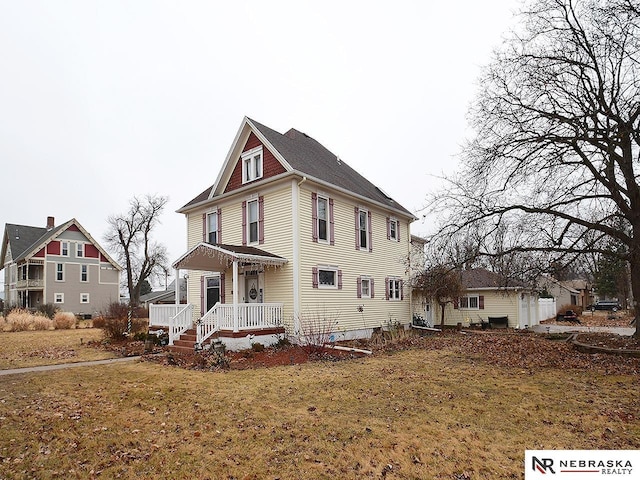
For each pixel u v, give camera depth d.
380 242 22.11
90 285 46.34
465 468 4.90
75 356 14.40
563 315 35.09
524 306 28.83
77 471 4.92
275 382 9.45
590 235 12.86
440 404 7.54
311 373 10.53
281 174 16.75
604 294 49.56
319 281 17.48
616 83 12.51
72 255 45.38
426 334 21.38
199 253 16.28
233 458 5.23
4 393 8.63
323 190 18.23
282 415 6.92
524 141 12.68
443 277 14.86
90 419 6.82
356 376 10.08
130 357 14.12
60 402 7.88
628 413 6.82
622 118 11.74
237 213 19.19
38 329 27.25
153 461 5.17
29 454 5.41
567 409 7.12
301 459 5.16
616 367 10.68
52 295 43.38
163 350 15.48
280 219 17.16
